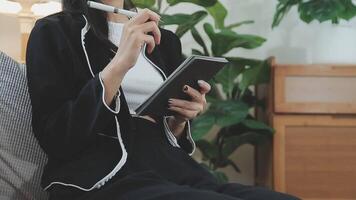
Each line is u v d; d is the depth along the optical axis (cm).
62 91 100
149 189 87
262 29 245
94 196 90
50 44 104
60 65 103
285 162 195
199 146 212
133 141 103
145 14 97
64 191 94
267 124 208
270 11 245
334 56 244
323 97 195
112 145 100
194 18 200
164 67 127
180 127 123
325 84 196
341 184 195
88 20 111
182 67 100
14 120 115
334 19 212
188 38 240
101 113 93
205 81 114
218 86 225
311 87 196
